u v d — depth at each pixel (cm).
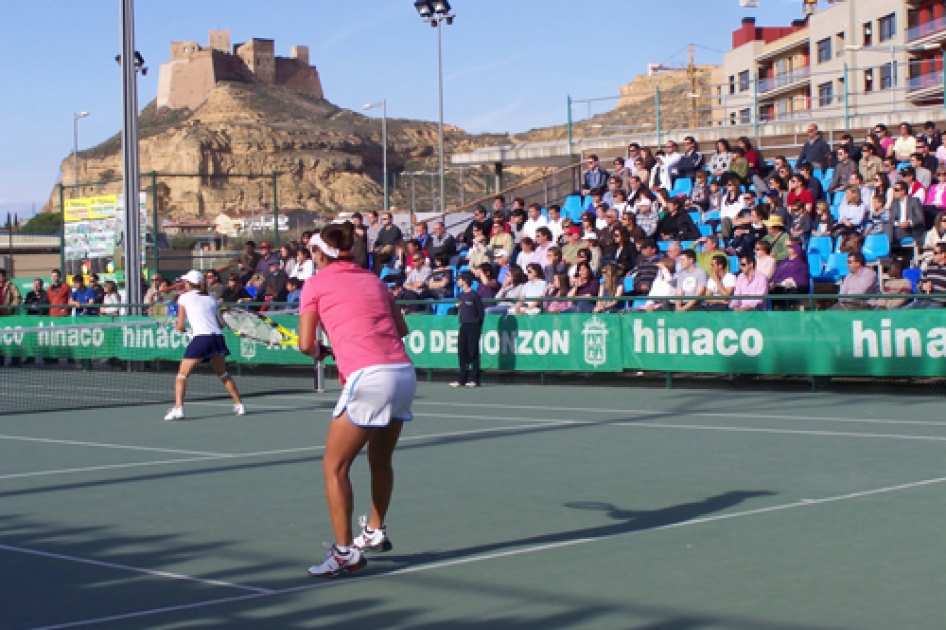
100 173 19275
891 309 1448
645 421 1266
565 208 2567
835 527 681
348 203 18962
